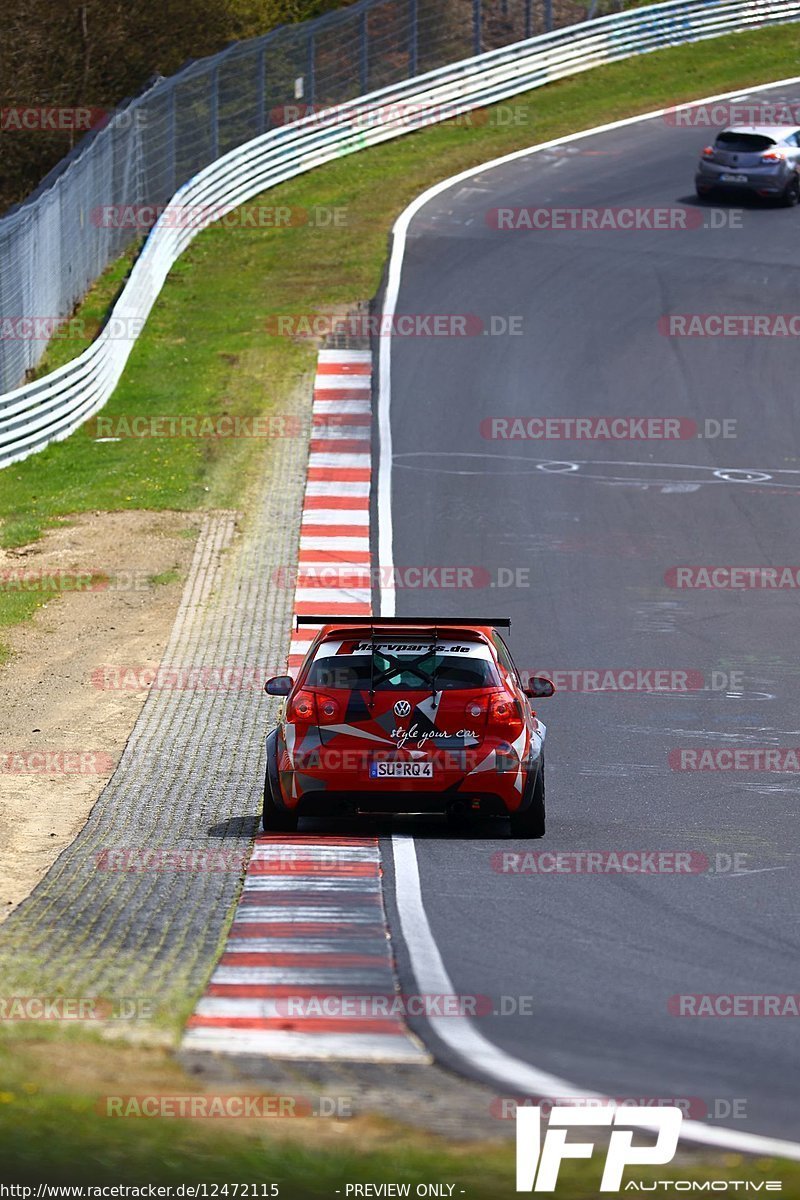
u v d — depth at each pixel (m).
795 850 42.09
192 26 182.62
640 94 188.62
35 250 113.81
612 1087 23.84
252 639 70.44
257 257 146.00
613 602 76.56
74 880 37.44
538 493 93.56
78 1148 20.39
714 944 32.59
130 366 121.56
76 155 132.00
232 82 165.25
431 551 83.94
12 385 104.31
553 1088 23.62
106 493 94.38
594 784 50.84
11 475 98.75
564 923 33.91
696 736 57.69
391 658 42.22
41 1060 23.59
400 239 143.62
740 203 151.88
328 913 34.03
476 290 130.88
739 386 112.44
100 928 32.81
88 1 174.50
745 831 44.44
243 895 35.50
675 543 85.88
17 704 61.31
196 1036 25.30
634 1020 27.41
